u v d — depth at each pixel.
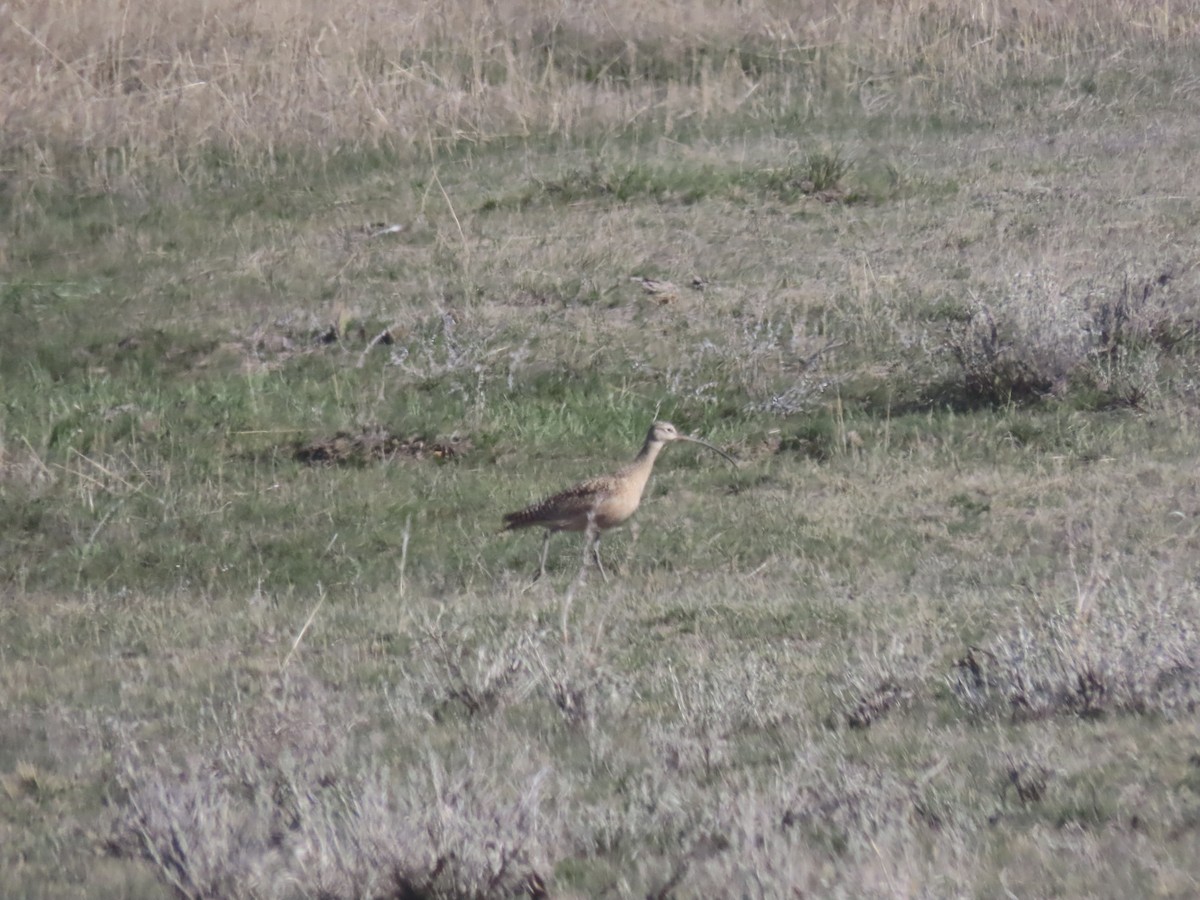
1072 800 13.92
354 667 20.64
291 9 51.84
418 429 31.81
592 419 31.91
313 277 38.69
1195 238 37.28
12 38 49.59
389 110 47.66
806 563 24.64
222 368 34.91
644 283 37.19
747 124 47.84
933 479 27.78
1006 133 46.47
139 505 29.69
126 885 13.88
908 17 52.59
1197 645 17.11
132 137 46.03
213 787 14.98
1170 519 24.84
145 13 51.34
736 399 32.28
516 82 49.44
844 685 18.09
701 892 12.51
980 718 16.77
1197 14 53.16
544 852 13.29
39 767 17.83
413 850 13.01
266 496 29.80
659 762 15.91
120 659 22.56
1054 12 52.91
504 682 18.62
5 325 36.78
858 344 33.66
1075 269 35.75
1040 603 20.31
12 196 43.53
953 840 13.07
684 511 27.58
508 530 27.30
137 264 40.03
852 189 42.72
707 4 53.81
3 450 31.22
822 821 13.81
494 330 35.19
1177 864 12.27
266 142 46.28
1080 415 30.00
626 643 20.88
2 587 27.34
